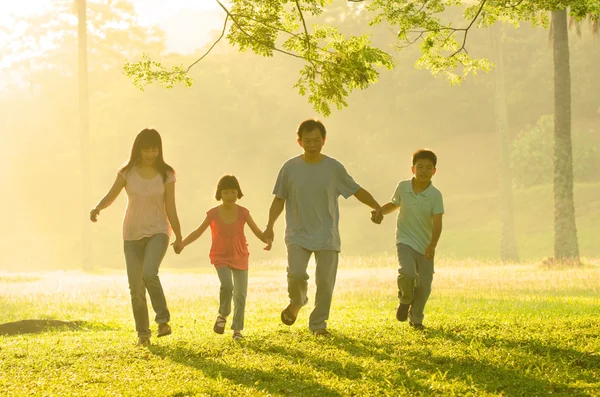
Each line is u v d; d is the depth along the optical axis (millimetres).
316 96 10742
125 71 10875
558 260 29625
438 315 11531
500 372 6410
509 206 38156
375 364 6734
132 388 5910
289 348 7688
